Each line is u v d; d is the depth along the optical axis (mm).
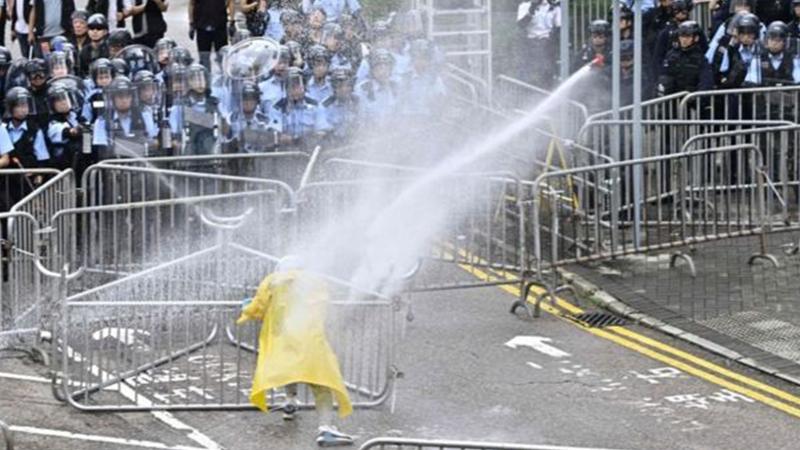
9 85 35812
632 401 27375
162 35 44031
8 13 46344
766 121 35625
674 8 39719
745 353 29344
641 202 33375
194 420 26688
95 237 30188
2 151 34312
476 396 27625
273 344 25469
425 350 29734
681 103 37500
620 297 32125
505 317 31531
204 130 35844
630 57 38938
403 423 26469
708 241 33562
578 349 29781
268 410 26938
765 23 40281
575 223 32406
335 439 25328
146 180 32906
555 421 26516
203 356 27531
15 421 26391
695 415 26750
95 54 38875
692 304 31797
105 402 27156
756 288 32594
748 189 34000
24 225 30047
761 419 26578
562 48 38281
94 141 35125
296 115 36688
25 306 29781
